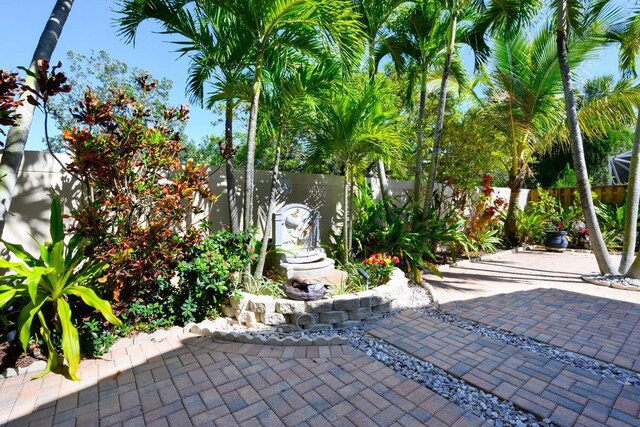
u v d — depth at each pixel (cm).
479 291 448
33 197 326
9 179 268
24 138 281
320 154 532
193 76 436
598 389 211
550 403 196
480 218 703
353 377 229
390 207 602
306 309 317
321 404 198
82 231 273
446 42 568
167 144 333
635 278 480
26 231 321
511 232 825
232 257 342
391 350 273
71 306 279
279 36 364
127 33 375
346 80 368
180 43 390
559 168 1291
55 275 239
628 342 281
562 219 870
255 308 325
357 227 557
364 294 343
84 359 258
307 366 245
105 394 211
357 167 492
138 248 292
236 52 395
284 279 427
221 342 288
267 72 438
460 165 631
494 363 246
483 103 741
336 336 289
